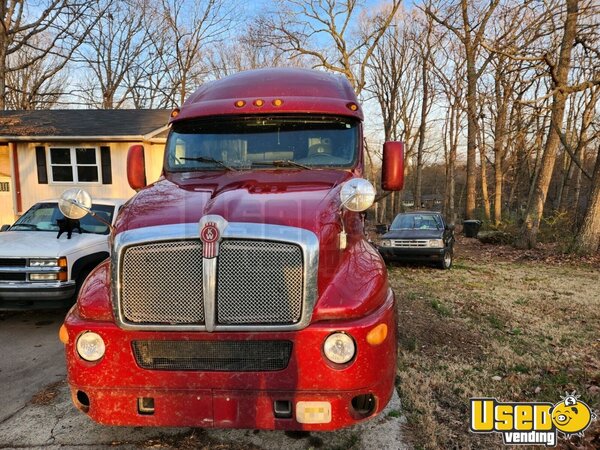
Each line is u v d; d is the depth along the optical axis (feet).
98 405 7.98
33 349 15.60
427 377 12.64
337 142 12.39
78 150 45.55
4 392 12.17
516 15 37.11
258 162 12.17
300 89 13.11
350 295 7.92
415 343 15.21
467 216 72.33
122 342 7.84
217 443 9.52
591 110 53.98
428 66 87.56
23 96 88.74
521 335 16.42
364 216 12.06
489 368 13.38
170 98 101.40
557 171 106.32
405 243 32.63
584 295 23.08
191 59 99.19
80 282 18.13
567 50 36.40
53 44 71.72
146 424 7.93
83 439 9.68
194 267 7.72
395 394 11.61
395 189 12.36
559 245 39.99
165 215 8.34
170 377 7.79
